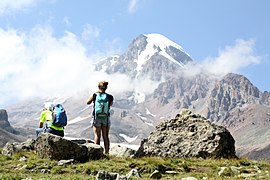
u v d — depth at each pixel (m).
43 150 21.56
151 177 18.47
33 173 18.88
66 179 16.61
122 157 22.86
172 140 26.75
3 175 16.86
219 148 25.38
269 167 22.11
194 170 20.61
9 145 24.75
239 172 19.66
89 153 21.53
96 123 23.92
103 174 15.74
